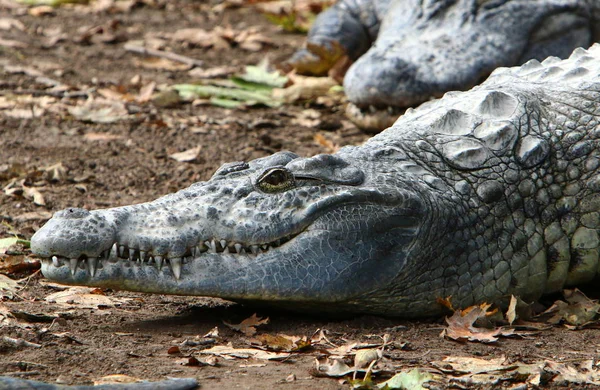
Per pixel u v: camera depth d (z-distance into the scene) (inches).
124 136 604.7
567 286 386.9
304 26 935.0
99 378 272.1
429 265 346.9
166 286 318.3
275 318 345.4
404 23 657.6
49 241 308.7
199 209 324.2
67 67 771.4
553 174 373.4
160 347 304.8
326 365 287.6
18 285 369.7
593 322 354.0
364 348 309.9
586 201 374.3
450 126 378.0
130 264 317.1
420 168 359.3
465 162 362.6
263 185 331.6
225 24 954.7
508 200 362.6
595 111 390.6
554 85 409.7
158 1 1038.4
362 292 334.6
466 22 639.8
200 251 322.3
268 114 667.4
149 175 529.7
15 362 280.2
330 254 329.4
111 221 315.6
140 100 677.9
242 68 781.9
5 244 400.2
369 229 334.6
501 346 320.2
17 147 571.5
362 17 778.2
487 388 276.5
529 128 378.6
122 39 875.4
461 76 593.6
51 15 974.4
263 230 323.9
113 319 335.3
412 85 585.6
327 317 349.1
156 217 321.1
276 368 290.2
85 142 589.3
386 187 342.6
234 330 325.7
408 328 340.2
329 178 338.0
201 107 682.2
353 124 641.0
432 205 346.3
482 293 359.6
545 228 369.7
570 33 660.1
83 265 314.0
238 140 601.3
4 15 962.7
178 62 799.1
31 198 481.1
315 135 615.8
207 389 268.1
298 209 329.7
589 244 374.6
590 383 285.1
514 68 447.2
